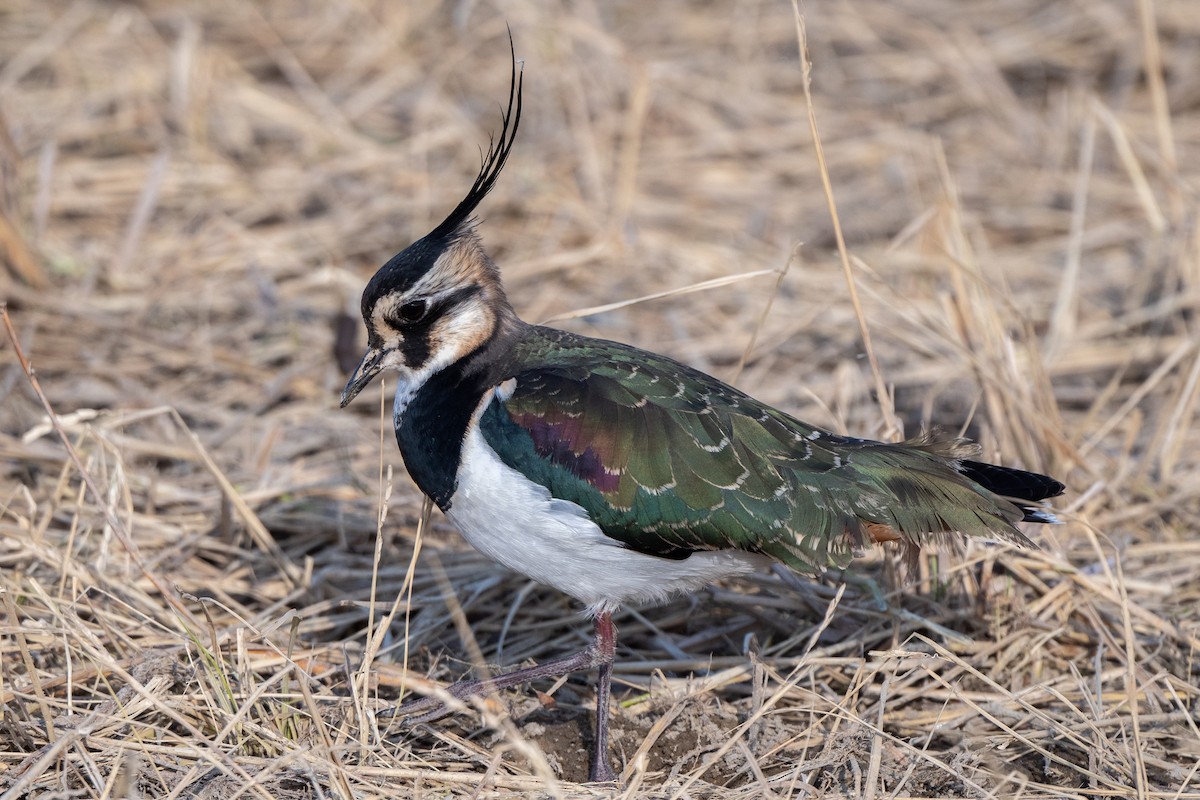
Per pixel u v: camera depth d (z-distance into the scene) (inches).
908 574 421.7
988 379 510.6
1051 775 394.3
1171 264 649.6
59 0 858.1
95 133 757.3
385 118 811.4
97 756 370.9
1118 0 883.4
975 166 786.8
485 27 846.5
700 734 412.5
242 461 549.3
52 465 526.0
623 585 405.1
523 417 397.4
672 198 762.2
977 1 909.8
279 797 365.7
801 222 743.7
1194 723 406.9
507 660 458.0
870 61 866.1
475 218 437.4
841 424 498.9
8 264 625.3
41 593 403.9
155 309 641.0
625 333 647.1
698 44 874.8
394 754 393.7
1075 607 458.9
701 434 396.8
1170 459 536.1
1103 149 789.2
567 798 371.9
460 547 504.7
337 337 589.3
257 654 429.7
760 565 410.0
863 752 399.5
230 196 727.7
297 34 864.9
